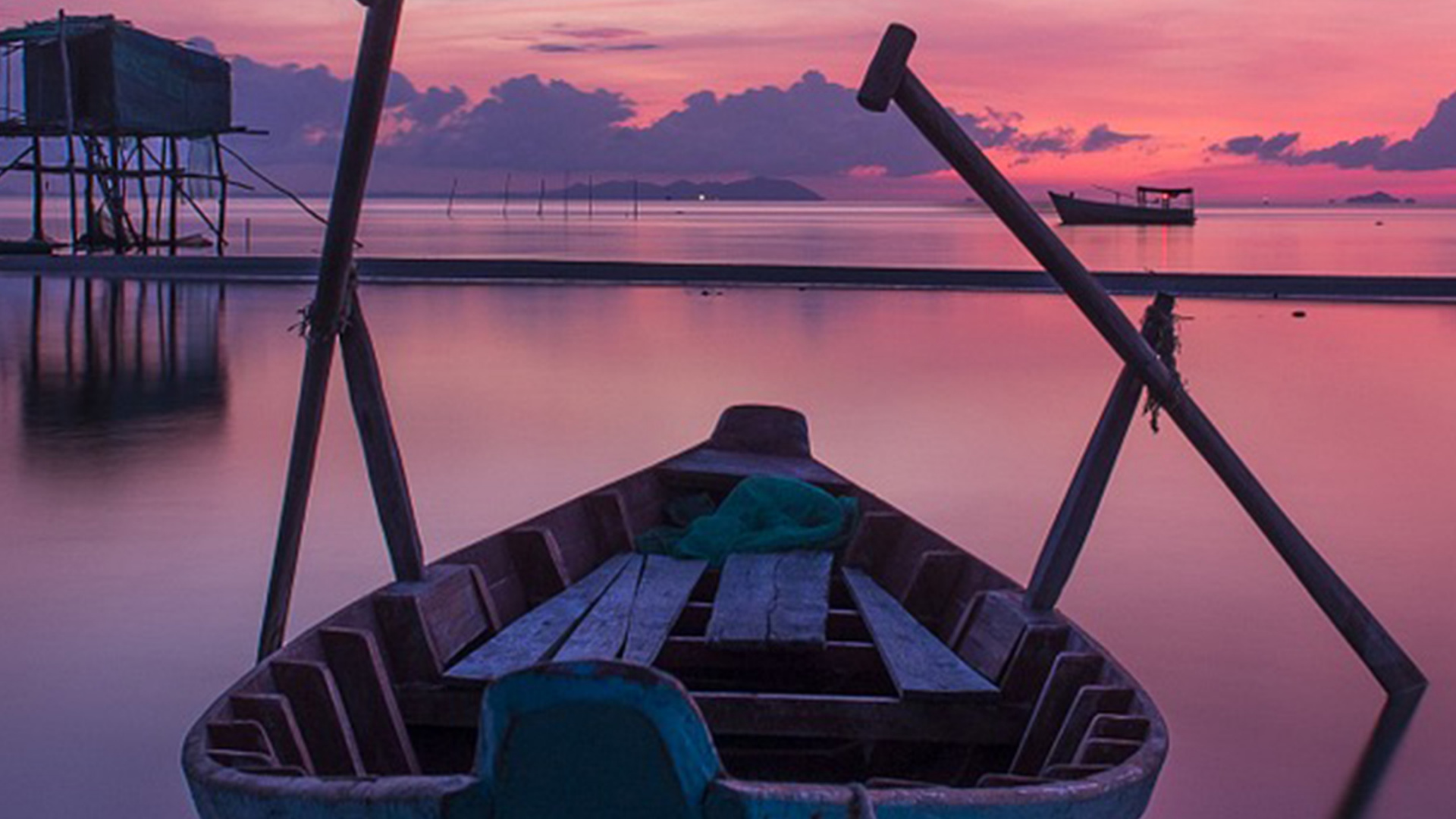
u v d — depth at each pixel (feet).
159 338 66.80
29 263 108.37
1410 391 51.67
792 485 23.20
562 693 8.88
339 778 10.09
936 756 15.46
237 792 10.22
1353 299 90.27
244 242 190.80
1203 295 91.71
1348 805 17.39
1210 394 50.90
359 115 16.78
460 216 483.51
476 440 41.34
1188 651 23.09
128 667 22.15
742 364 57.98
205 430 43.16
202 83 137.39
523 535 20.33
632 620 18.26
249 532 30.60
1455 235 262.26
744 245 189.57
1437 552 29.35
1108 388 52.03
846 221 439.63
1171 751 19.07
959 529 31.19
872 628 17.87
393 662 16.33
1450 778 18.20
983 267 133.08
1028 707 15.37
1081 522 17.22
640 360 58.90
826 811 9.34
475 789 9.29
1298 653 23.02
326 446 40.55
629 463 37.99
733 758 15.38
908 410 47.06
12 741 19.22
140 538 29.99
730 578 20.48
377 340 65.51
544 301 86.79
